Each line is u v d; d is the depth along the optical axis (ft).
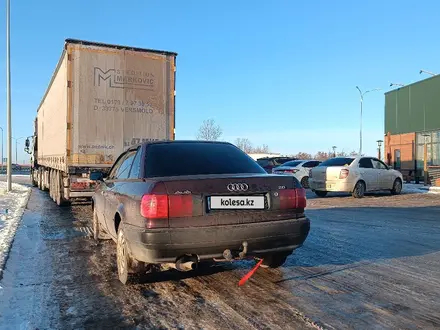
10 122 69.05
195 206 13.06
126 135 35.73
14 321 12.12
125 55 35.65
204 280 15.81
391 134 99.14
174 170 14.96
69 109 34.01
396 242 22.62
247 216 13.58
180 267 13.17
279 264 16.67
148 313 12.64
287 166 67.87
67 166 34.09
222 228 13.11
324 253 20.03
